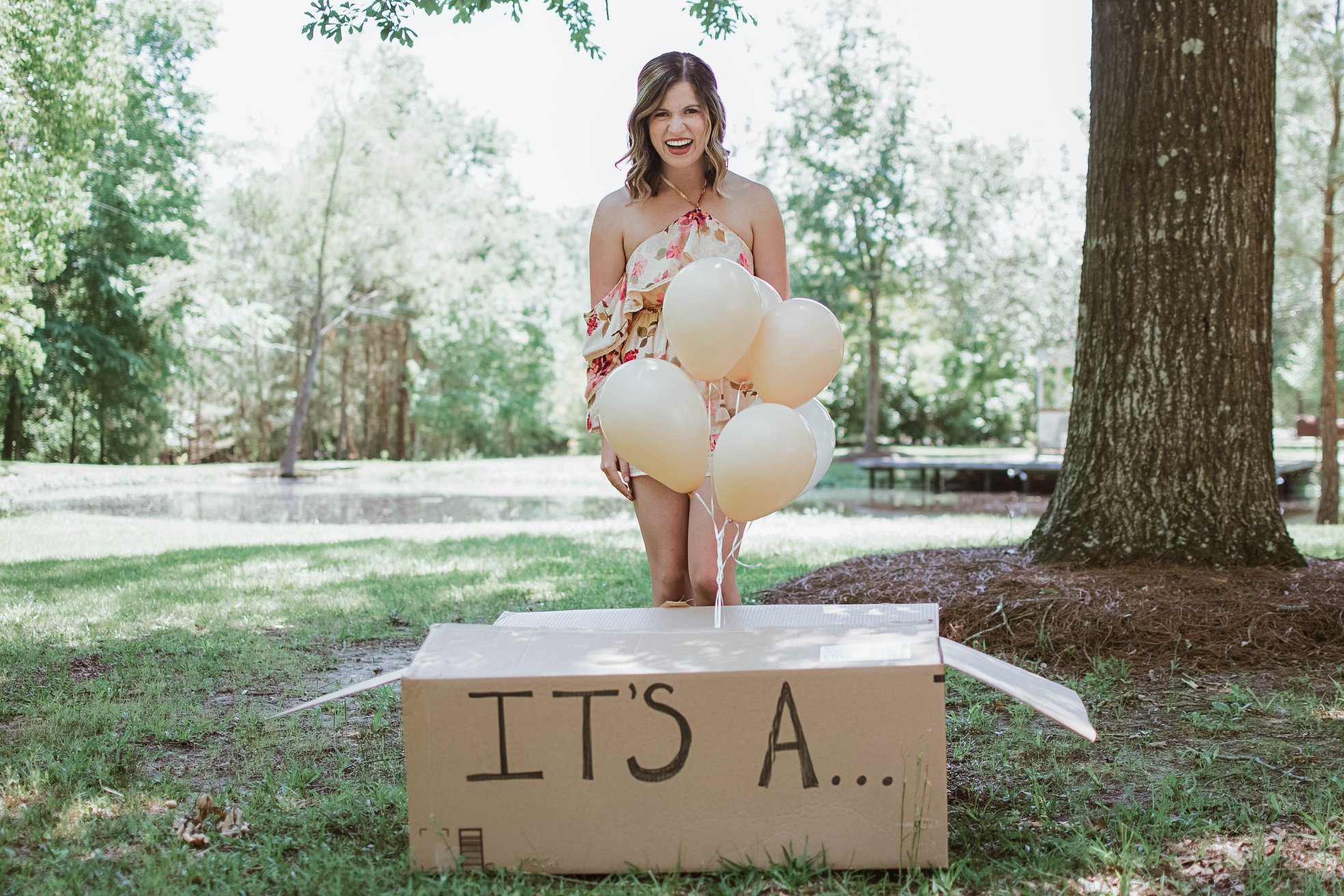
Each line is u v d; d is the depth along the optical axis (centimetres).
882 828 194
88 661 390
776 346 240
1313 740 283
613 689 195
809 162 2739
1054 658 381
